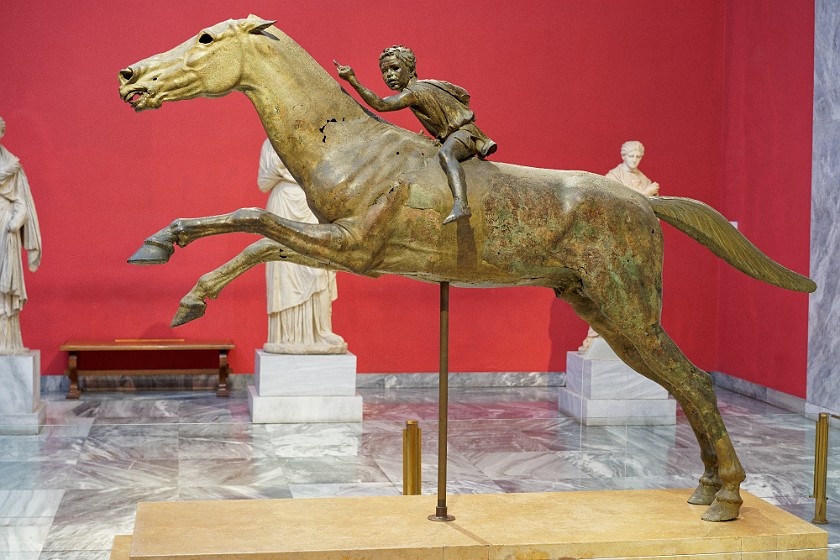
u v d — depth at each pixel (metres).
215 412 9.95
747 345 11.49
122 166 11.16
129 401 10.49
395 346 11.75
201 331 11.38
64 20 11.00
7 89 10.92
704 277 12.20
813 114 10.02
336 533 4.07
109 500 6.42
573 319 12.02
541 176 4.27
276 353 9.55
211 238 11.32
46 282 11.06
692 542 4.12
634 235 4.27
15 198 9.20
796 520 4.42
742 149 11.60
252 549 3.83
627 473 7.02
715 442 4.44
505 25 11.79
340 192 3.97
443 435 4.33
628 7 11.98
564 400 10.10
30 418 8.87
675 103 12.08
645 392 9.50
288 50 4.05
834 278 9.67
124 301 11.20
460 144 4.10
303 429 9.01
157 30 11.15
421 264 4.11
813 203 10.01
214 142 11.31
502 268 4.17
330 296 9.66
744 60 11.57
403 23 11.62
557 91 11.90
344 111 4.12
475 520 4.32
